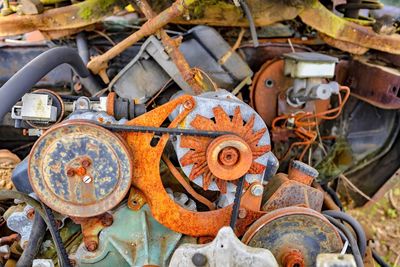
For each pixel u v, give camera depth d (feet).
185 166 2.72
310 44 3.77
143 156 2.68
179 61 3.03
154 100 3.35
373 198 4.26
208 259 2.54
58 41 3.50
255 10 3.32
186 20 3.36
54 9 3.26
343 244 2.86
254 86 3.57
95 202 2.64
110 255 2.86
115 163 2.59
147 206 2.87
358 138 4.03
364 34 3.47
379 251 4.17
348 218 3.06
